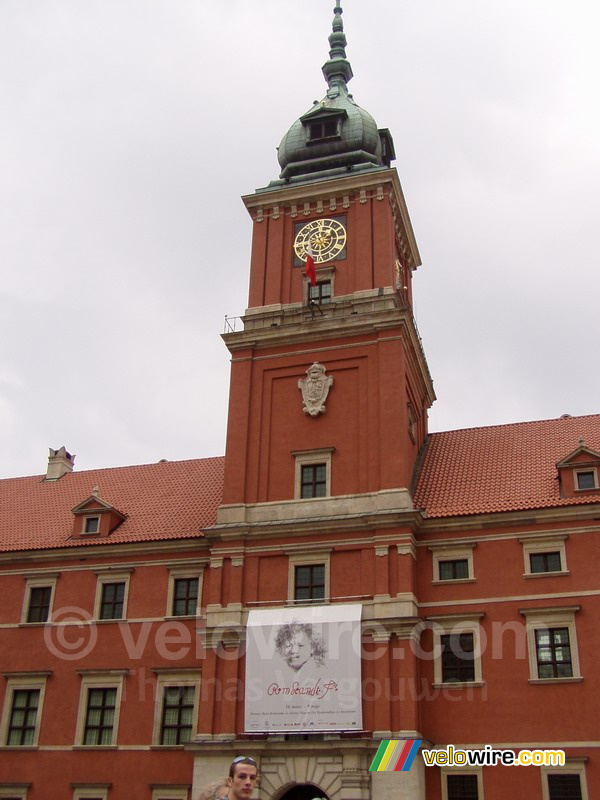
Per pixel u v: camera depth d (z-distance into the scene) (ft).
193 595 142.31
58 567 151.23
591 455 131.95
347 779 114.11
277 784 116.98
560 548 125.90
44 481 183.62
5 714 141.69
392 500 130.41
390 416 136.46
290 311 149.28
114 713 136.56
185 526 150.41
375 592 125.59
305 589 130.00
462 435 157.17
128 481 173.99
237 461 141.18
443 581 128.26
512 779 115.03
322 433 139.85
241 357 149.07
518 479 138.31
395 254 159.22
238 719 123.85
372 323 142.92
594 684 116.57
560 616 121.80
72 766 134.31
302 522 131.75
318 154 168.14
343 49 190.70
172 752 130.41
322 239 156.35
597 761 112.88
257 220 161.79
